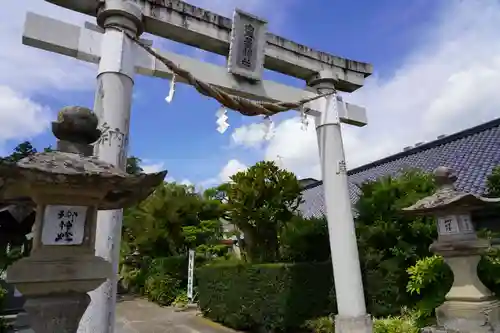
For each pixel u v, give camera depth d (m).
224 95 5.27
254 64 6.48
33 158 2.37
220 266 9.68
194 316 10.66
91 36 5.06
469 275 4.77
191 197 15.23
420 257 6.96
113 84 4.89
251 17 6.46
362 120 7.94
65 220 2.49
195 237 14.28
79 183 2.34
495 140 9.70
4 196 2.63
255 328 8.32
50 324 2.27
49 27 4.84
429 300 5.74
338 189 6.87
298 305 7.59
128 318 10.64
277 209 8.97
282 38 7.10
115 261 4.54
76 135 2.74
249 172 9.22
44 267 2.28
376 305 7.48
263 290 7.91
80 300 2.41
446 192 5.12
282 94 6.89
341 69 7.81
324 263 8.15
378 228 7.41
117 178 2.39
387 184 7.93
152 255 15.74
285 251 9.14
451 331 4.71
